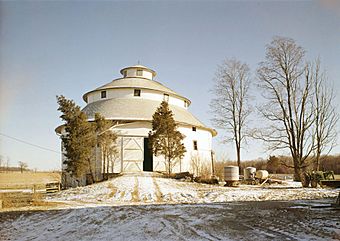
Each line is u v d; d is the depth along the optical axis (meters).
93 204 19.66
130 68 46.53
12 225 13.01
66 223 13.20
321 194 23.09
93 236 10.73
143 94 41.53
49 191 31.64
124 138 35.56
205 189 27.08
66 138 31.62
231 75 46.88
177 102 44.19
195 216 14.07
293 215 13.70
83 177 33.81
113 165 34.75
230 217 13.59
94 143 32.78
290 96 34.75
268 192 24.39
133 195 23.80
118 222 13.08
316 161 33.81
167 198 22.45
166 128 33.12
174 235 10.51
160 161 35.66
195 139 39.88
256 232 10.55
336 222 11.95
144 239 10.09
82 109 42.41
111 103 40.00
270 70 35.72
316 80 34.06
